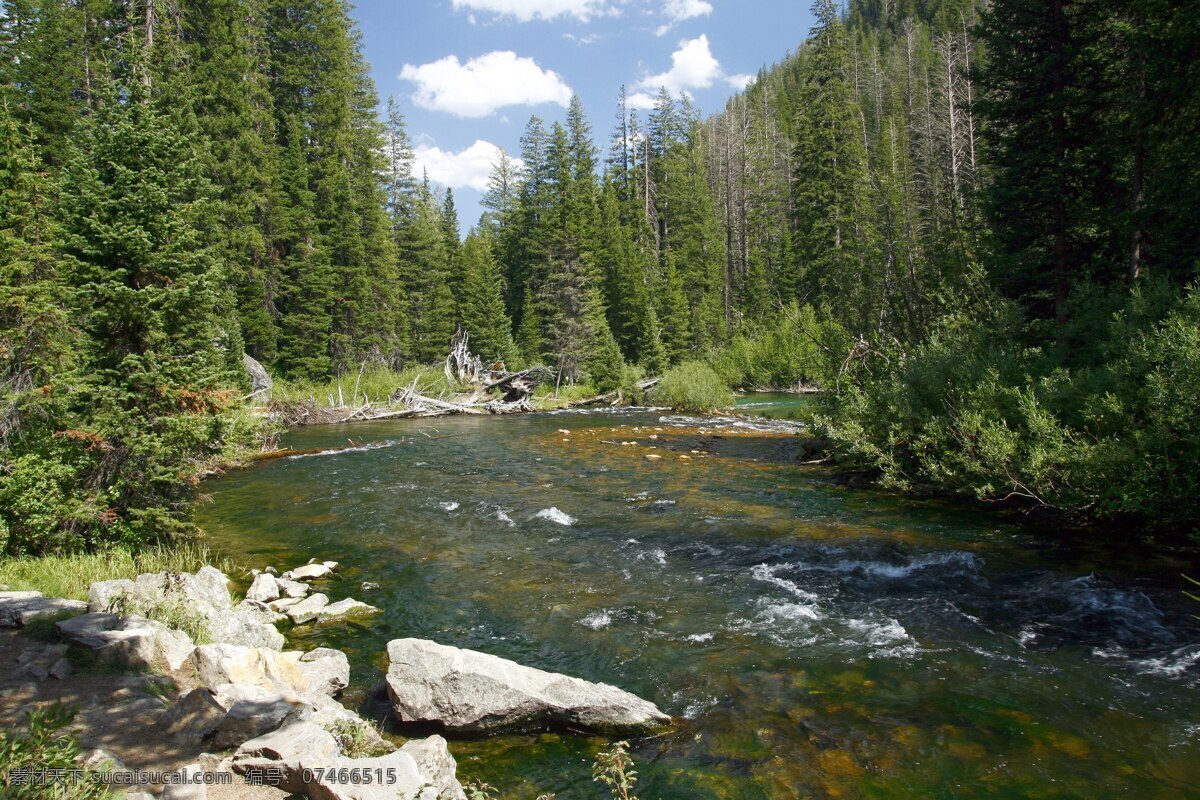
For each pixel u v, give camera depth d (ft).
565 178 190.08
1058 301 54.75
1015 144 56.95
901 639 25.55
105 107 36.17
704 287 201.77
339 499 52.42
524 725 19.77
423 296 176.86
